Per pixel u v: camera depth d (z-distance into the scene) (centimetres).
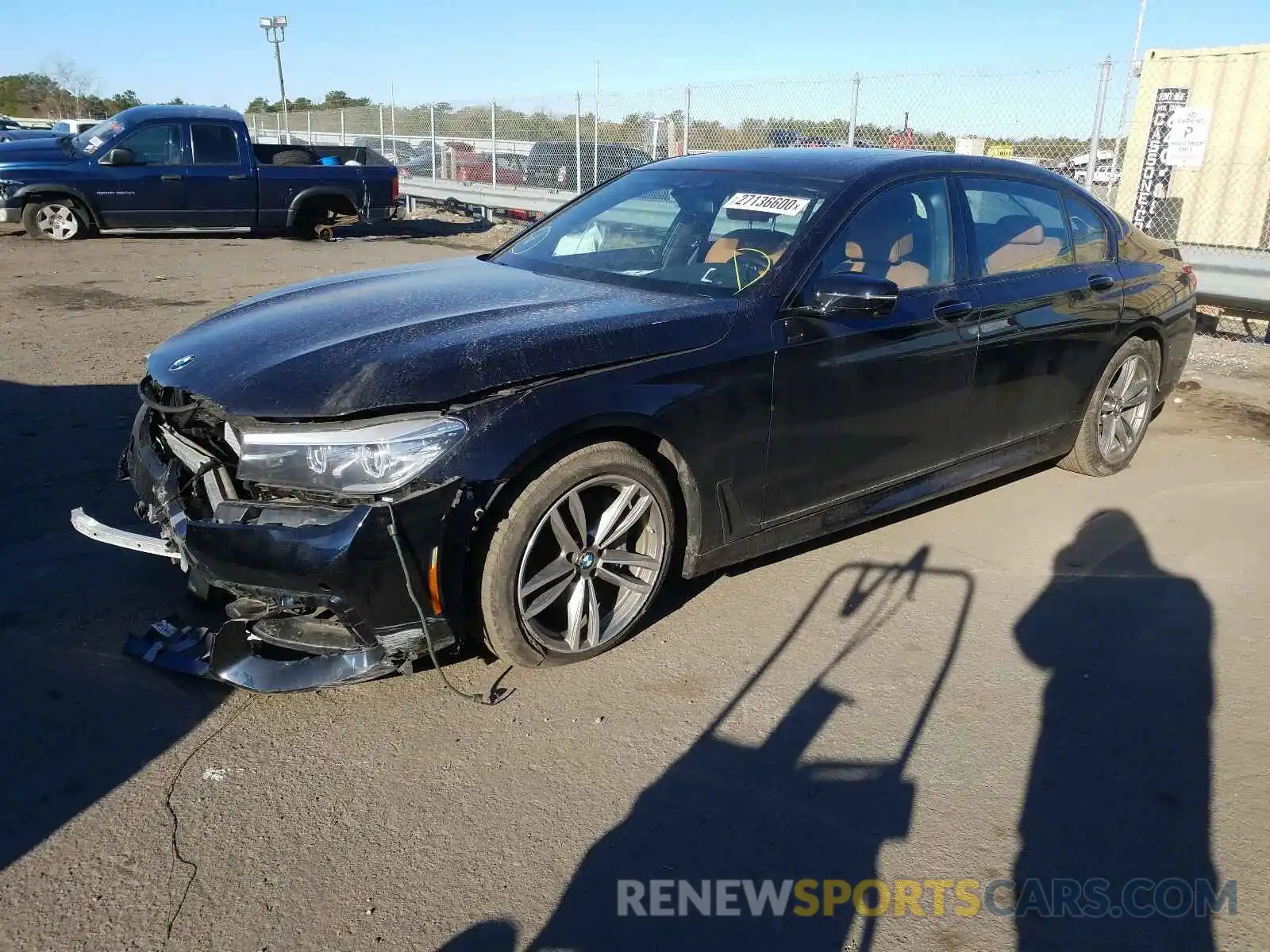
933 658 349
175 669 318
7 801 262
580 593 325
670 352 327
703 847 256
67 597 365
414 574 283
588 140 1602
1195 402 690
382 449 277
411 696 316
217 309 948
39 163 1384
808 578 406
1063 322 462
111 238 1479
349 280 409
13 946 218
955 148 1072
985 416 441
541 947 224
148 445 340
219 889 236
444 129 2042
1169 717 317
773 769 287
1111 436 523
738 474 351
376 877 242
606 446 314
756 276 366
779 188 407
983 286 428
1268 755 299
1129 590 403
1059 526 467
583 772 283
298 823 259
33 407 598
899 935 230
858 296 347
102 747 286
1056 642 362
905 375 394
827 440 375
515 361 300
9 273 1127
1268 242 984
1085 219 500
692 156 479
